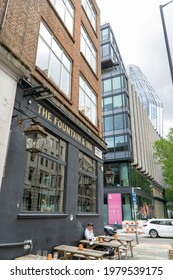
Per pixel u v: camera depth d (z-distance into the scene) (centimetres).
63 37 994
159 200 4916
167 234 1850
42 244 654
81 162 1025
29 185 662
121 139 3125
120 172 3034
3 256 520
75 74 1065
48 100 752
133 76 12606
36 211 664
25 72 614
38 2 818
